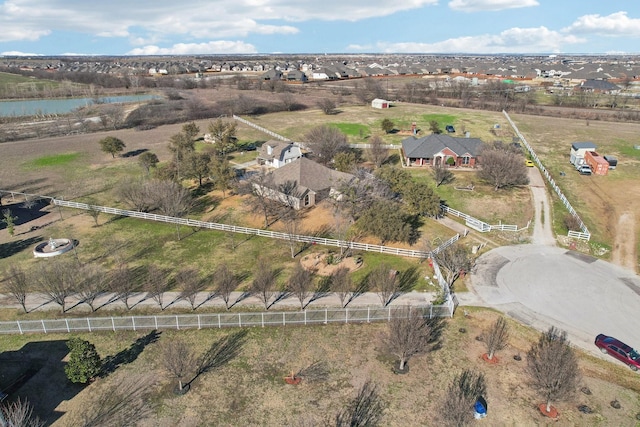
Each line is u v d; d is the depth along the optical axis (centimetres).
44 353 3150
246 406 2678
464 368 3006
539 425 2566
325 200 5916
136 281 4075
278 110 12812
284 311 3603
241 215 5588
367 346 3219
